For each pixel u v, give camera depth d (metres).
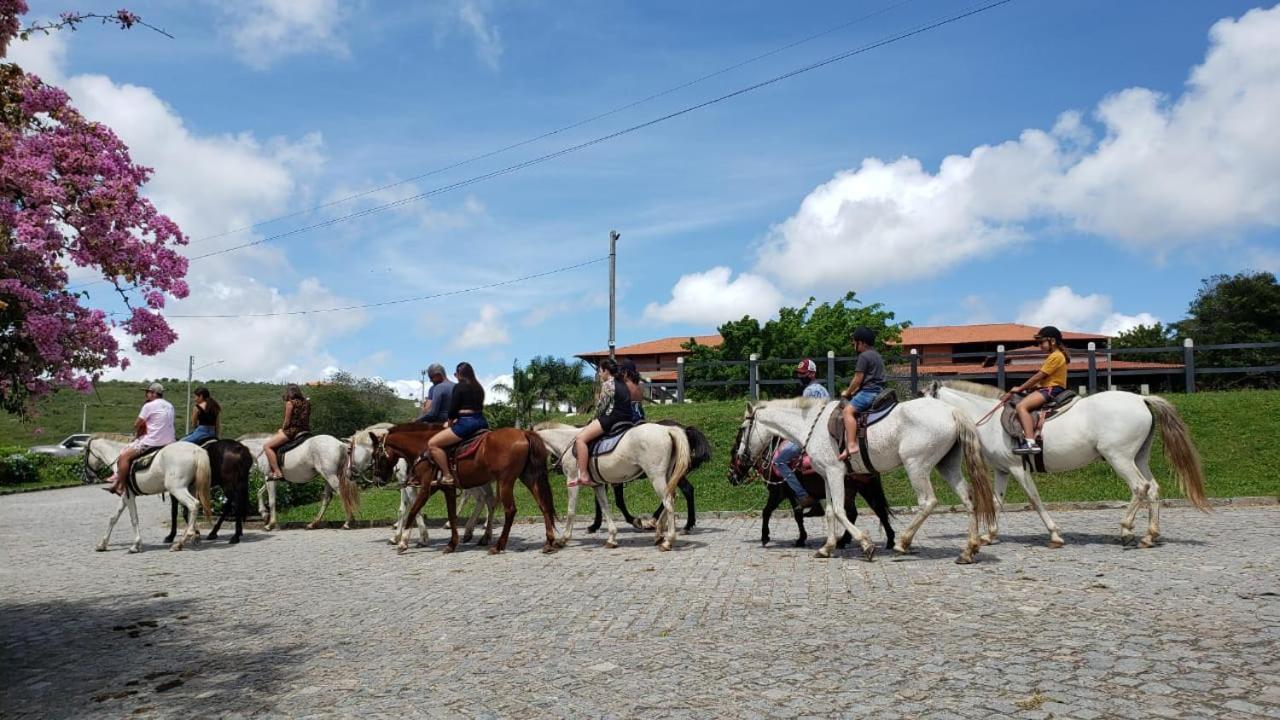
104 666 6.31
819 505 11.53
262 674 5.82
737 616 6.75
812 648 5.68
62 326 5.62
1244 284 54.31
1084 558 8.78
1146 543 9.32
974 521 8.73
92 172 5.74
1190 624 5.82
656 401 27.75
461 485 11.52
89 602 8.99
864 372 9.51
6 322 5.58
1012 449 9.79
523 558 10.76
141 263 5.88
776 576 8.48
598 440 11.24
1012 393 10.00
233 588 9.48
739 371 38.34
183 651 6.64
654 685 5.04
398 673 5.63
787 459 10.56
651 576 8.80
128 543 14.41
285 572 10.50
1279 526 10.62
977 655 5.31
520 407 50.75
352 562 11.13
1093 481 15.53
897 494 15.98
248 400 102.56
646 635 6.27
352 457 15.13
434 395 13.41
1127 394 9.54
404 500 13.01
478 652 6.06
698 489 17.19
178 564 11.60
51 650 6.89
